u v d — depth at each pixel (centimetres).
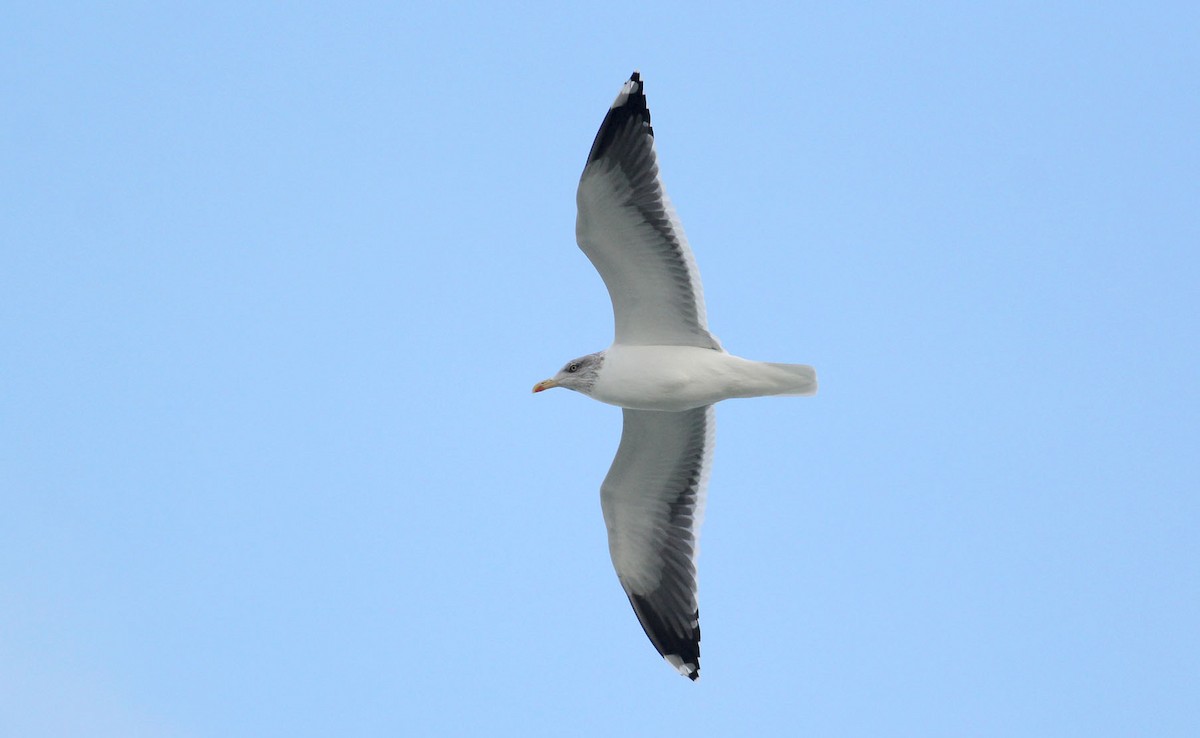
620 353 1550
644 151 1459
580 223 1480
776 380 1507
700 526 1695
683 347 1538
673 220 1463
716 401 1545
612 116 1451
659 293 1524
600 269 1524
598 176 1448
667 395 1533
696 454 1688
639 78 1463
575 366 1575
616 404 1570
